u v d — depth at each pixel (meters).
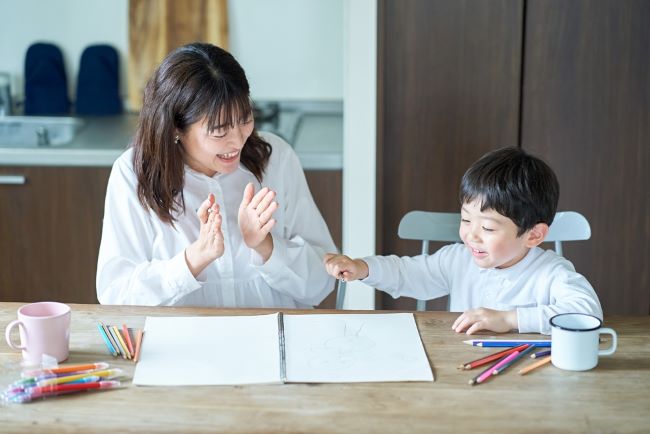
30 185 2.80
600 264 2.64
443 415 1.24
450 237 1.99
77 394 1.30
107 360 1.42
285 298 1.96
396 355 1.43
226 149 1.68
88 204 2.81
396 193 2.63
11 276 2.88
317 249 1.97
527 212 1.62
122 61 3.36
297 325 1.55
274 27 3.31
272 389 1.32
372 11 2.52
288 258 1.83
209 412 1.25
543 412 1.25
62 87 3.34
